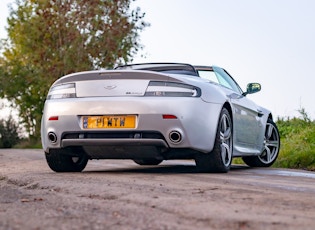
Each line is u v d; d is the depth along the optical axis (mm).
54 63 30109
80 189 4465
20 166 8133
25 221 2893
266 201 3682
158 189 4344
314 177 6410
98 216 3072
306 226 2736
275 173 7016
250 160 8438
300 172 7375
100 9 29953
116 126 5953
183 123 5891
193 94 6023
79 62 29984
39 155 13016
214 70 7172
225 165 6465
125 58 30938
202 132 6031
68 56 29750
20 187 5090
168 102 5895
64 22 30000
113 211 3270
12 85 34438
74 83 6215
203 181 5270
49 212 3248
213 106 6199
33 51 31312
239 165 9047
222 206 3387
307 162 8750
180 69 6828
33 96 33781
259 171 7371
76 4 29984
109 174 6098
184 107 5914
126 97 5965
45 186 4879
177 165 8898
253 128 7766
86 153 6352
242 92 7746
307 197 3955
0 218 3010
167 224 2805
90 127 6035
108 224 2805
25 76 33906
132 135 5918
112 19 30094
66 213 3197
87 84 6145
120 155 6258
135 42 31031
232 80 7652
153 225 2777
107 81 6074
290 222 2836
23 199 3924
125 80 6035
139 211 3256
